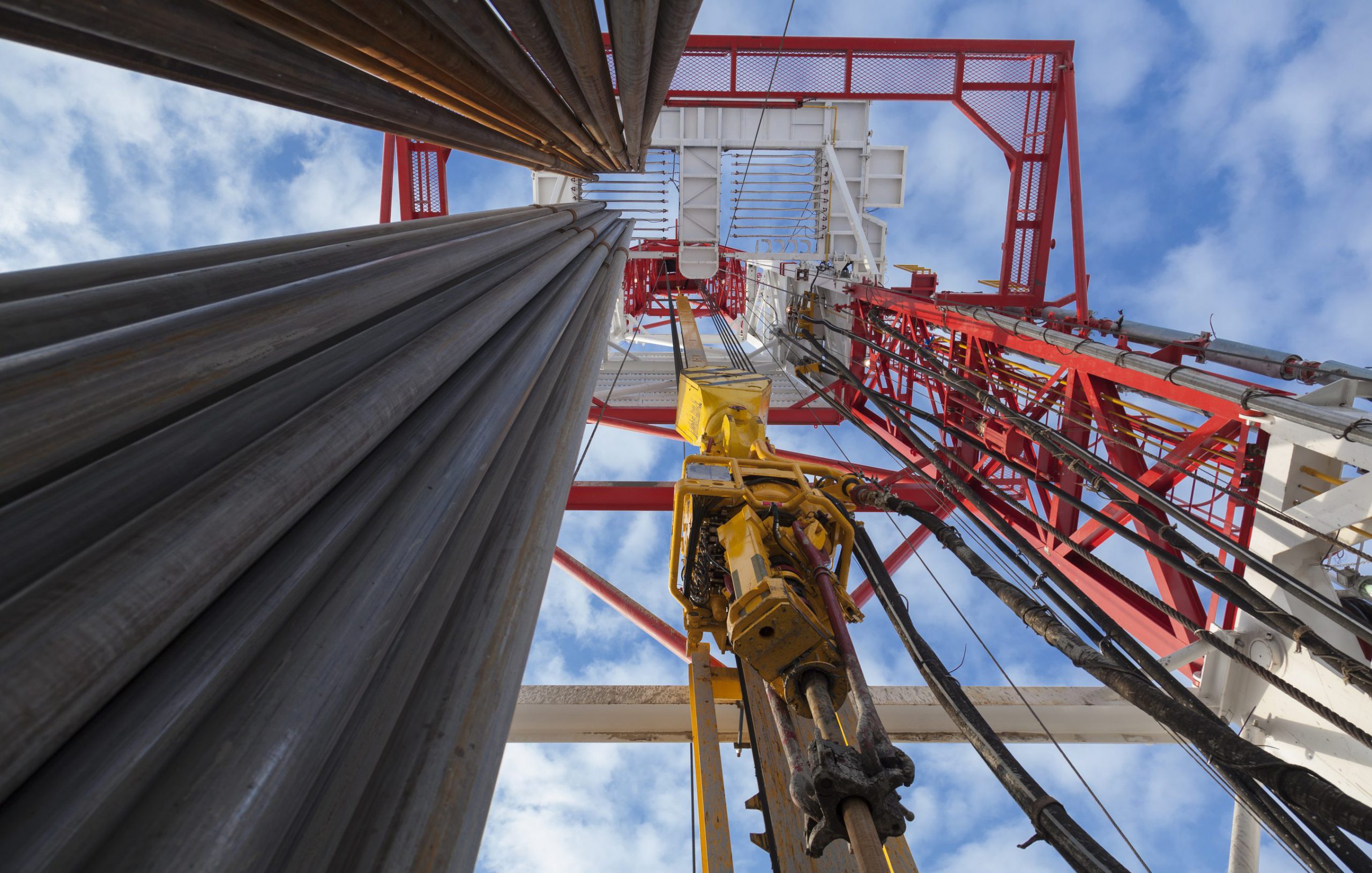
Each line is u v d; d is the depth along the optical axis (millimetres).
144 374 1367
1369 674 3539
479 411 2707
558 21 4039
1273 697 6379
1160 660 7551
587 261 7102
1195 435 7234
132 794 1115
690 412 8859
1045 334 9516
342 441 1750
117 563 1172
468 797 1685
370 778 1641
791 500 6094
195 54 2121
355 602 1613
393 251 3252
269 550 1612
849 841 3160
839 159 20500
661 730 9586
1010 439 10445
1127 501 5434
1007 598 4086
